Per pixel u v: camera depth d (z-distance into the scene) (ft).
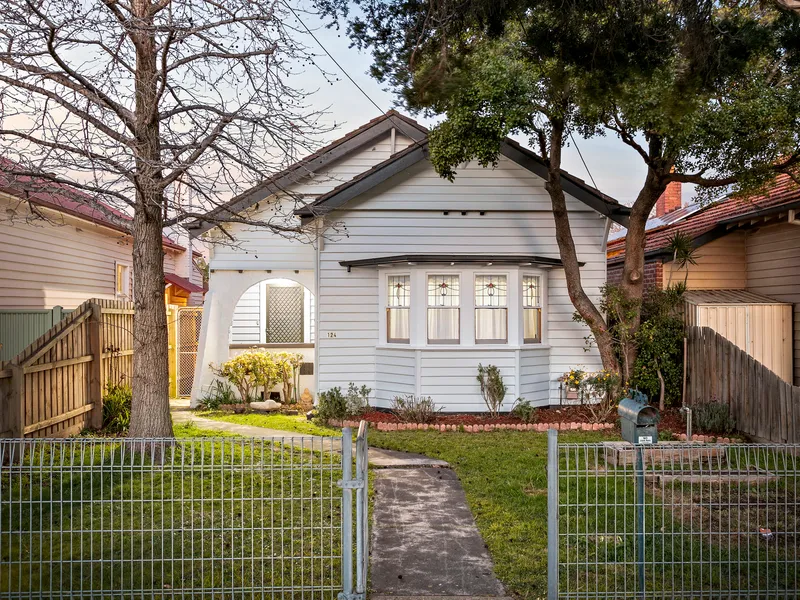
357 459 14.87
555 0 30.78
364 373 44.16
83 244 57.36
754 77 33.55
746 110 32.68
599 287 44.60
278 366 46.19
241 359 45.11
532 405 42.73
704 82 31.32
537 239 44.57
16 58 25.53
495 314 42.52
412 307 42.01
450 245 44.39
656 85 31.07
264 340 53.26
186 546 18.24
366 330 44.19
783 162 38.50
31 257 47.60
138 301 28.14
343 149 49.34
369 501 22.93
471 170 44.52
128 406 36.47
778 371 41.96
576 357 44.65
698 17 29.73
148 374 27.91
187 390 53.83
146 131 26.68
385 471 27.63
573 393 43.19
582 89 32.81
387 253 44.27
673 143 34.17
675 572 16.88
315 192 48.73
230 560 16.74
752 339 42.04
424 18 32.01
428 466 28.43
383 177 43.29
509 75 34.04
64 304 53.36
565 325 44.73
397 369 42.75
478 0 30.45
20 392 26.81
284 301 53.93
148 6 26.84
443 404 41.57
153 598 14.75
